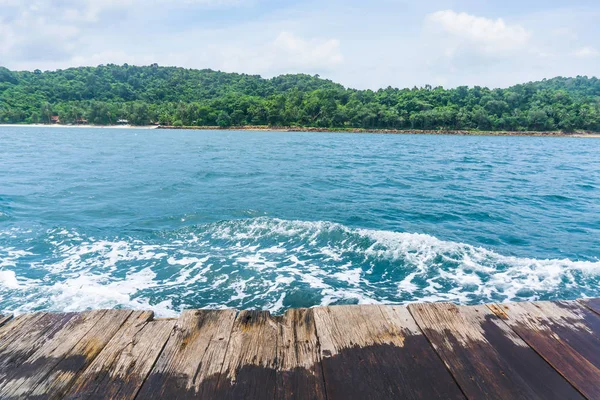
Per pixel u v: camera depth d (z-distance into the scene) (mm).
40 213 13242
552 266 8500
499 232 11875
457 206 15656
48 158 33062
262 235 10570
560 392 2670
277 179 22484
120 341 3223
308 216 13547
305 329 3477
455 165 32156
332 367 2920
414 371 2883
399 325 3539
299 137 85875
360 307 3867
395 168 29281
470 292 7281
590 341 3295
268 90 181250
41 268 8250
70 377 2752
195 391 2637
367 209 14883
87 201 15438
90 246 9727
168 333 3367
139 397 2566
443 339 3307
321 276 8062
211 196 16844
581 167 31438
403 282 7766
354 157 38594
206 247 9758
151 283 7621
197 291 7316
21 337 3254
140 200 15766
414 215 14039
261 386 2699
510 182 22578
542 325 3557
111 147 47656
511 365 2959
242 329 3457
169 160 32594
